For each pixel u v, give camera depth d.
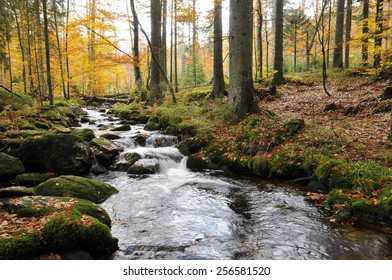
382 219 4.95
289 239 4.75
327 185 6.36
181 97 17.25
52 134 8.37
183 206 6.21
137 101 18.89
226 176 8.24
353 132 8.12
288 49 30.73
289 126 8.66
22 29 19.81
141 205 6.28
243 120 10.23
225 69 39.72
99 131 12.53
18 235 3.87
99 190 6.65
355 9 21.88
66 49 21.97
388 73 13.36
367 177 5.75
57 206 4.85
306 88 16.05
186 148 9.98
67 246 4.02
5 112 11.60
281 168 7.44
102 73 26.73
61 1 21.81
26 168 8.02
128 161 9.03
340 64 19.22
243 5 10.16
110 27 17.56
